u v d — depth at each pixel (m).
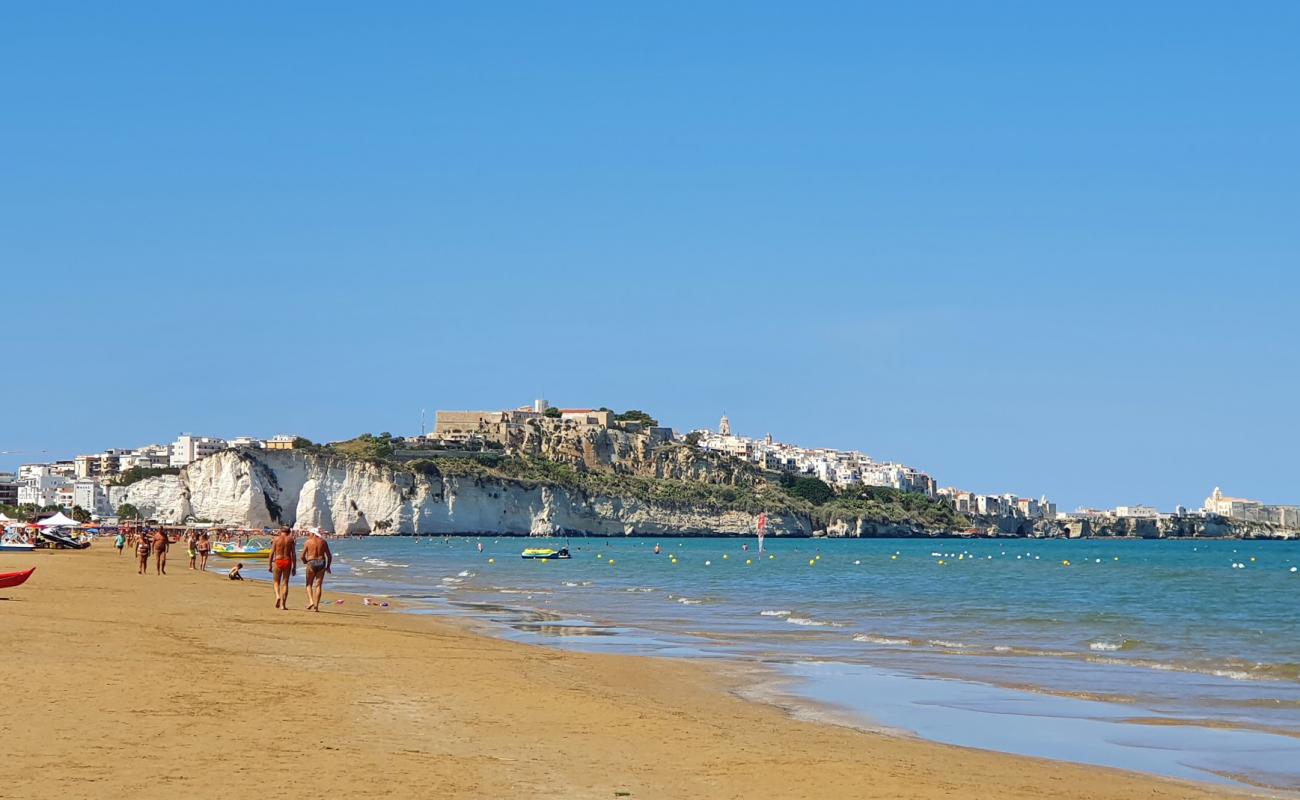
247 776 13.80
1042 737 21.12
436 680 23.72
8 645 24.47
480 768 15.09
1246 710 24.33
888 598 66.00
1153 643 38.78
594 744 17.47
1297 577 106.94
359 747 15.94
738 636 40.09
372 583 78.12
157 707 18.00
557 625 43.81
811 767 16.64
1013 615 52.06
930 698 25.59
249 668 23.53
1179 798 16.12
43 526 125.25
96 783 13.05
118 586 52.34
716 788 14.89
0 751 14.34
